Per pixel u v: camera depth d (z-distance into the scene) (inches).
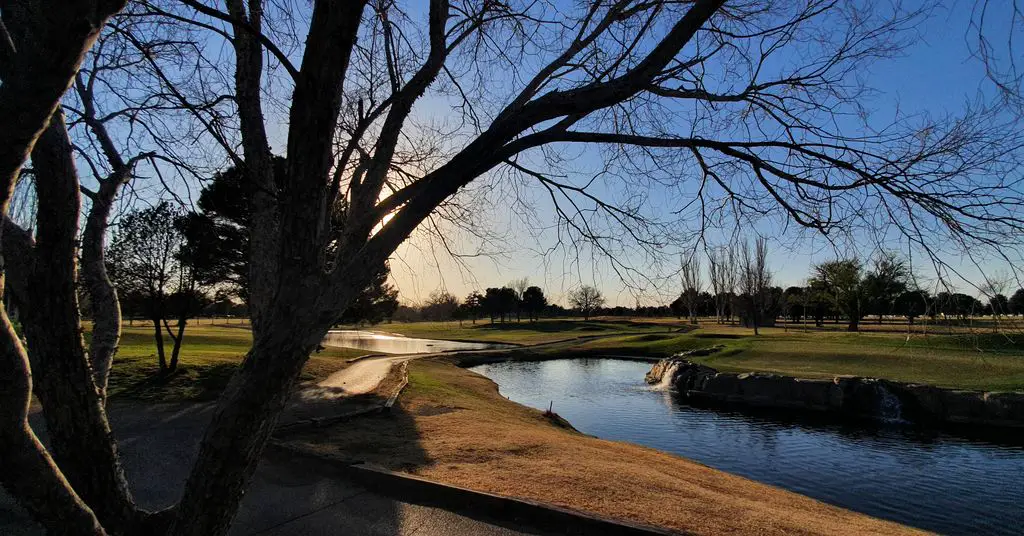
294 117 85.0
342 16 82.4
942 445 661.3
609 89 99.0
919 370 1031.0
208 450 86.4
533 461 339.9
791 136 132.5
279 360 85.7
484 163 102.2
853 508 449.7
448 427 448.8
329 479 304.3
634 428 752.3
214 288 831.1
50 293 98.0
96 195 147.7
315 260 88.0
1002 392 790.5
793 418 831.1
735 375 1020.5
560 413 854.5
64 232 98.7
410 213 94.6
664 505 267.3
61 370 99.2
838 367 1135.6
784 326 2753.4
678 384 1105.4
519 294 4276.6
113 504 103.0
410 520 247.3
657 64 100.2
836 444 665.0
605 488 287.6
